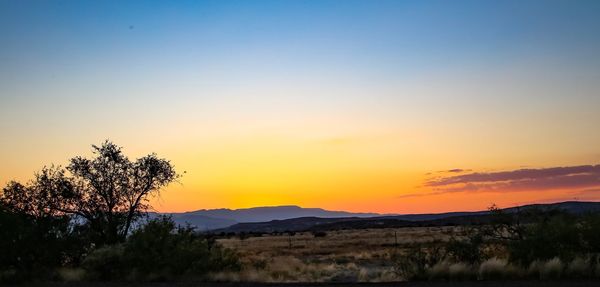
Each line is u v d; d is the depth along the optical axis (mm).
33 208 27156
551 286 16312
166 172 30297
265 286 19328
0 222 23969
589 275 18656
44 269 24234
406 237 73688
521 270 19609
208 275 22750
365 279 23406
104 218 28828
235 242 86688
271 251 58062
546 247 20766
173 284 20469
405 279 20766
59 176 28484
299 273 27891
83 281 21984
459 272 19922
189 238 25891
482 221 23484
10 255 23656
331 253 52500
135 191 29516
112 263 23375
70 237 26203
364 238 80125
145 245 23688
